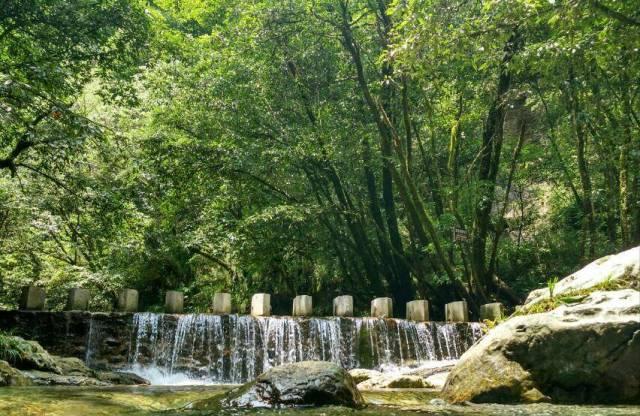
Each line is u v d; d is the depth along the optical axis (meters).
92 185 13.79
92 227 15.90
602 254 15.65
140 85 20.47
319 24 17.42
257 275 21.78
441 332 12.95
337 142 17.45
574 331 5.27
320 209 17.14
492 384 5.46
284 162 17.14
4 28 15.09
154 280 22.84
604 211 17.06
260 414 4.63
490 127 16.11
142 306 22.55
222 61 17.73
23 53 15.40
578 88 12.70
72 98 18.59
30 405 5.01
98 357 11.21
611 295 5.58
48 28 14.98
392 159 16.19
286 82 18.03
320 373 5.25
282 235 18.03
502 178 20.95
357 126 17.98
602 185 17.70
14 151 13.31
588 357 5.17
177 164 17.42
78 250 21.00
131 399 5.67
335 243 19.44
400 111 17.92
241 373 11.78
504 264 20.08
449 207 17.28
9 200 16.22
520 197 19.91
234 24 18.19
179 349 11.69
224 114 17.64
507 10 9.57
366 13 16.88
